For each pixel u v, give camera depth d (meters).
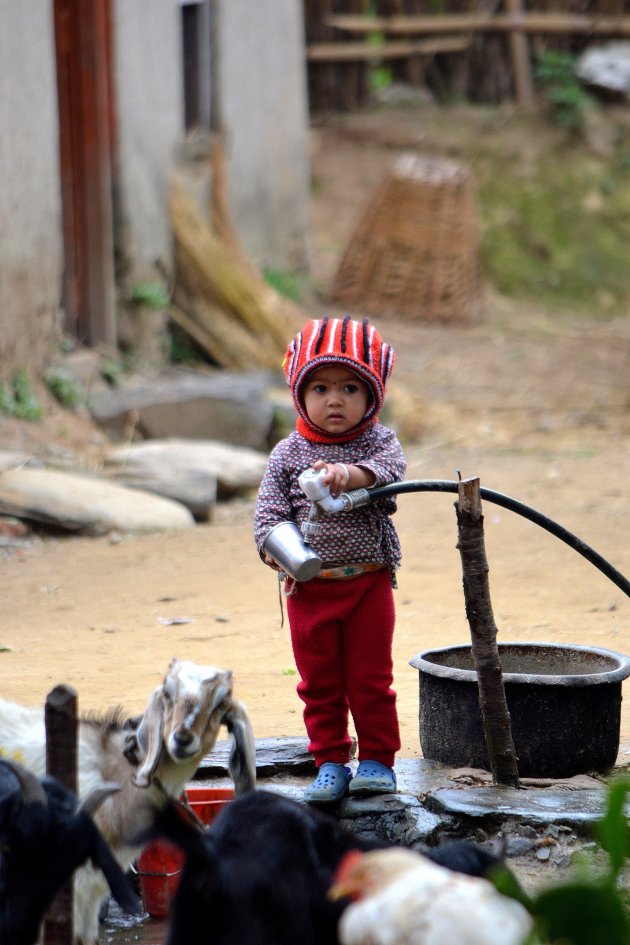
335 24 53.59
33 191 28.34
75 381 29.11
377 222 43.16
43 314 28.88
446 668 10.15
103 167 30.88
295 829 5.95
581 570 19.17
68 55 30.53
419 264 42.75
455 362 37.78
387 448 9.31
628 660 10.12
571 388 35.59
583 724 9.89
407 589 18.30
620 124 54.12
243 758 7.62
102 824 7.72
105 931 8.66
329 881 5.86
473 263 43.59
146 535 21.98
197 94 37.59
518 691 9.84
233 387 28.94
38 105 28.42
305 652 9.34
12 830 5.69
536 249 48.62
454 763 10.20
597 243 49.25
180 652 15.01
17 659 14.55
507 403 33.66
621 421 32.09
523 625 16.30
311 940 5.69
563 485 24.98
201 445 26.28
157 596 18.06
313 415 9.21
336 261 46.75
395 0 53.78
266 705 12.62
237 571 19.56
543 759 9.87
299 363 9.16
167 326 33.66
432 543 21.09
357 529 9.18
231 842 5.87
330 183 51.16
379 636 9.30
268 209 41.53
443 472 26.48
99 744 7.96
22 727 8.49
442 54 55.44
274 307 35.03
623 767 10.23
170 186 34.19
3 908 5.69
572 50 55.38
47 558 20.30
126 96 31.77
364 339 9.13
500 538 21.14
